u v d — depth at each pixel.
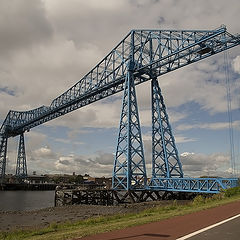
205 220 15.34
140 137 65.50
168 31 62.19
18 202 85.00
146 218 17.98
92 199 71.75
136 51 69.94
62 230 17.38
